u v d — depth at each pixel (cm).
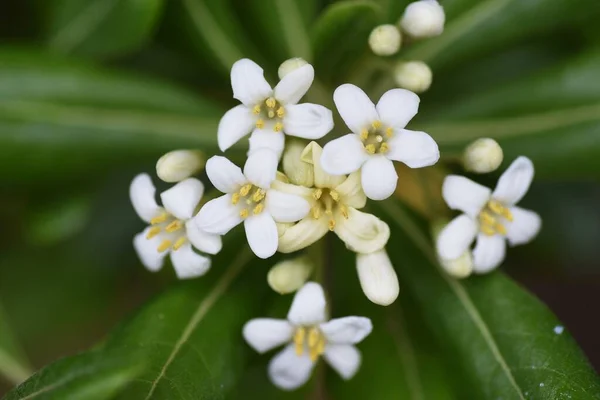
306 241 38
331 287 42
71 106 42
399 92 39
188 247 39
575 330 48
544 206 46
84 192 44
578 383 39
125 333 40
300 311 39
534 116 42
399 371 42
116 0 42
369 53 41
